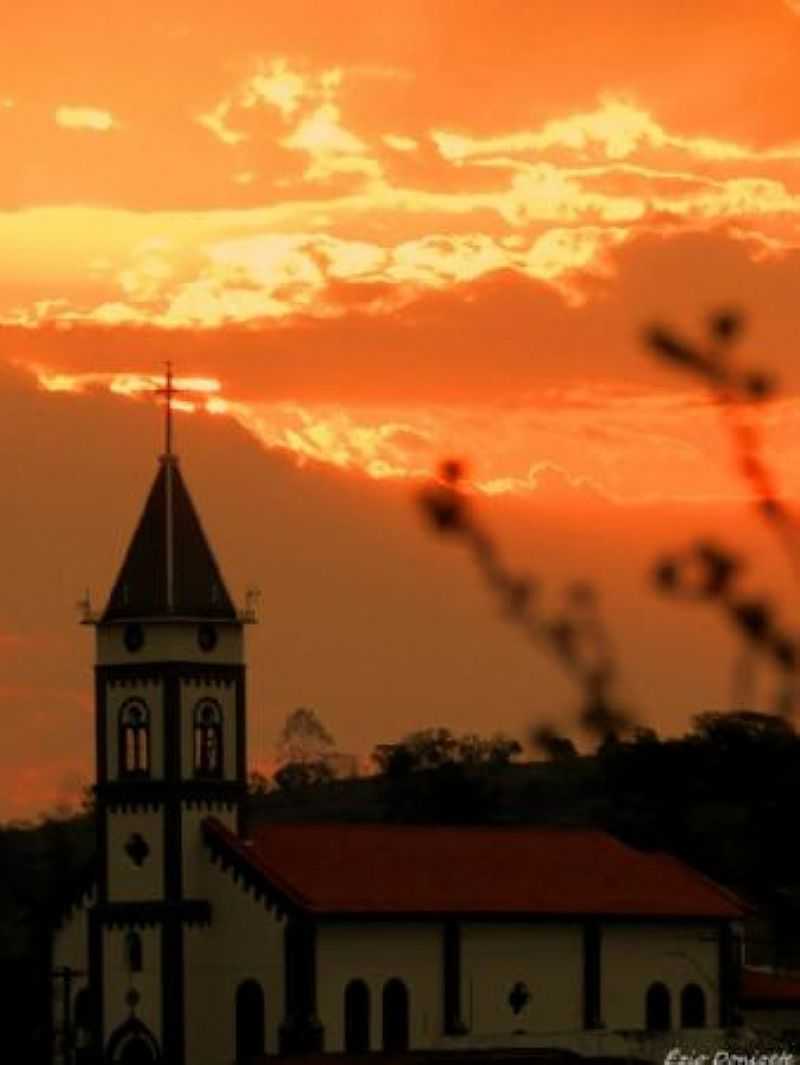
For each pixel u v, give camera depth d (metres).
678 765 129.75
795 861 129.12
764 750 125.06
